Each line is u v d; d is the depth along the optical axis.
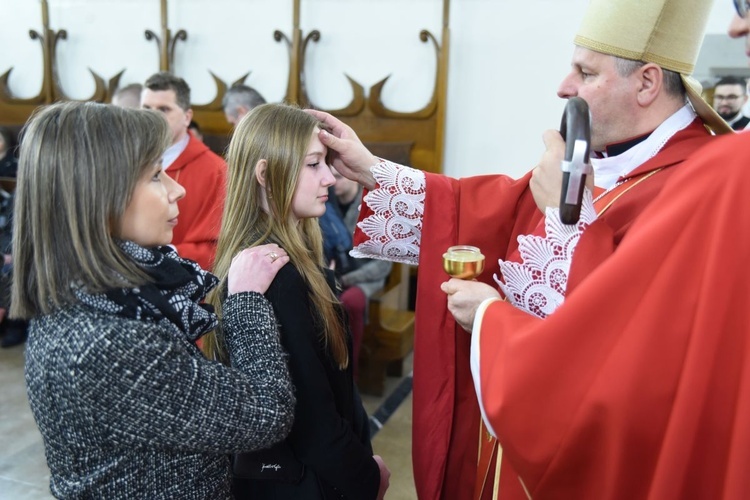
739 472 0.75
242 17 4.27
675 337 0.80
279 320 1.11
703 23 1.17
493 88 3.87
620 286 0.83
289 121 1.22
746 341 0.76
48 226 0.84
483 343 0.96
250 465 1.13
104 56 4.62
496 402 0.89
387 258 1.54
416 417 1.42
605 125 1.22
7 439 2.82
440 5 3.87
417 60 3.98
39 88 4.81
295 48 4.06
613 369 0.81
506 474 1.11
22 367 3.61
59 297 0.84
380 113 4.04
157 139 0.90
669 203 0.85
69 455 0.86
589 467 0.85
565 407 0.84
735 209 0.78
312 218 1.37
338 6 4.07
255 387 0.93
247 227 1.24
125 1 4.49
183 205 2.56
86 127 0.85
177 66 4.46
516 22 3.76
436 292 1.42
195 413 0.85
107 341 0.82
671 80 1.19
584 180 0.91
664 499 0.78
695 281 0.80
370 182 1.50
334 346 1.23
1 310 3.72
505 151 3.92
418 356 1.43
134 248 0.89
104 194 0.84
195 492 0.92
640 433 0.81
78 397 0.82
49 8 4.67
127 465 0.87
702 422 0.78
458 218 1.46
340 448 1.13
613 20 1.15
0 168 4.23
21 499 2.37
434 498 1.40
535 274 1.07
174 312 0.89
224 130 4.36
